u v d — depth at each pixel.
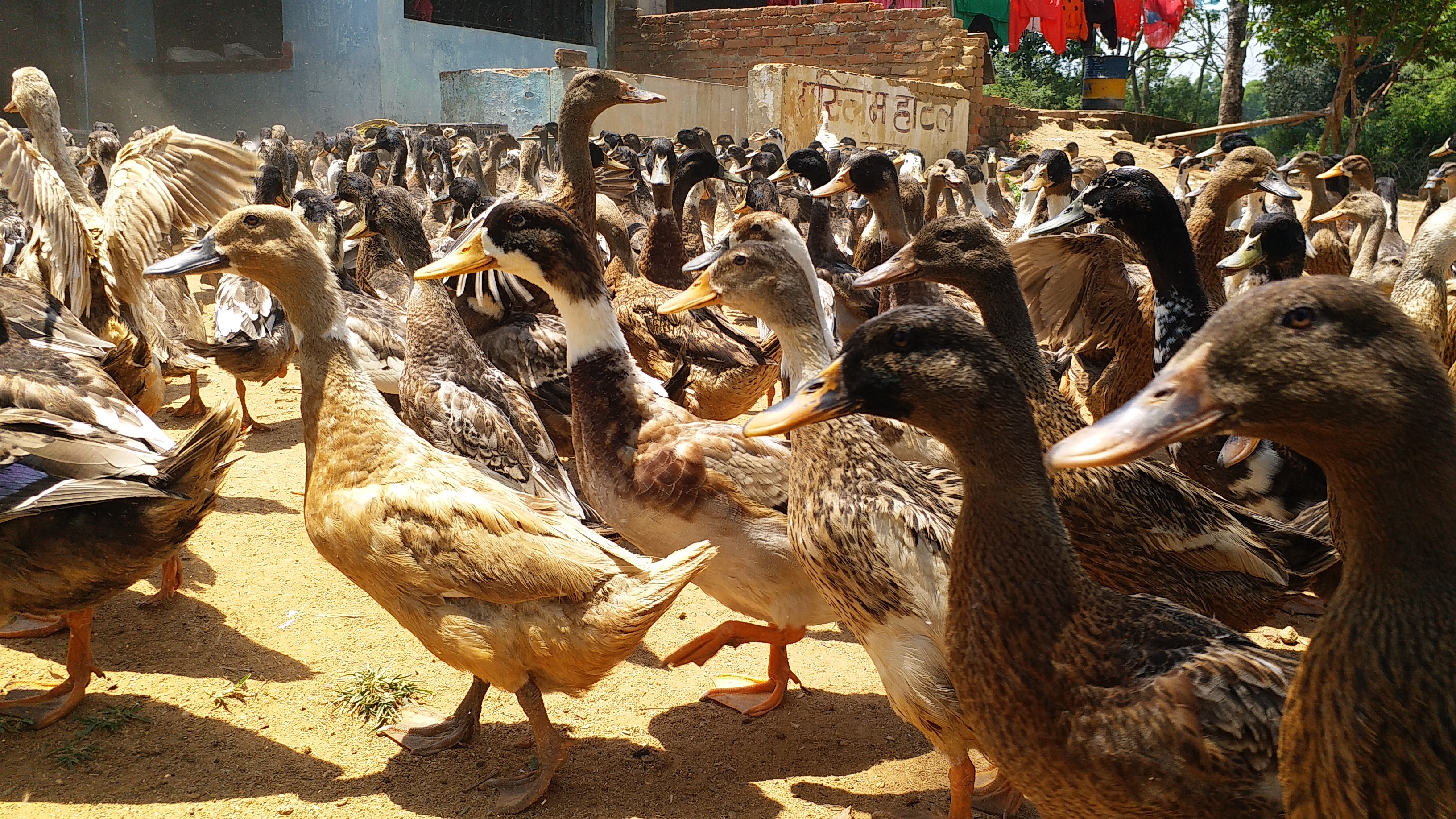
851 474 0.68
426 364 1.02
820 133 3.92
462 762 0.74
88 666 0.77
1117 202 0.95
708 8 5.85
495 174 3.26
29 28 3.46
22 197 1.02
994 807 0.71
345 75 4.04
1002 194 3.71
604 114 3.66
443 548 0.68
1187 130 6.60
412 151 3.27
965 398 0.52
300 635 0.89
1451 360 1.20
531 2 4.61
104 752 0.72
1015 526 0.53
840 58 5.05
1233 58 6.76
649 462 0.80
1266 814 0.52
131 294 1.10
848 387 0.54
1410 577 0.38
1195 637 0.54
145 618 0.90
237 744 0.74
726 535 0.79
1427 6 5.20
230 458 1.30
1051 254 1.09
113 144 2.49
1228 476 0.95
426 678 0.85
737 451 0.80
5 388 0.77
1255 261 1.06
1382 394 0.37
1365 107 5.61
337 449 0.71
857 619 0.69
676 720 0.81
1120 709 0.52
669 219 1.73
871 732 0.80
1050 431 0.80
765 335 1.74
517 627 0.68
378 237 1.60
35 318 0.93
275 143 2.89
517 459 1.00
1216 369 0.39
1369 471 0.38
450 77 4.19
